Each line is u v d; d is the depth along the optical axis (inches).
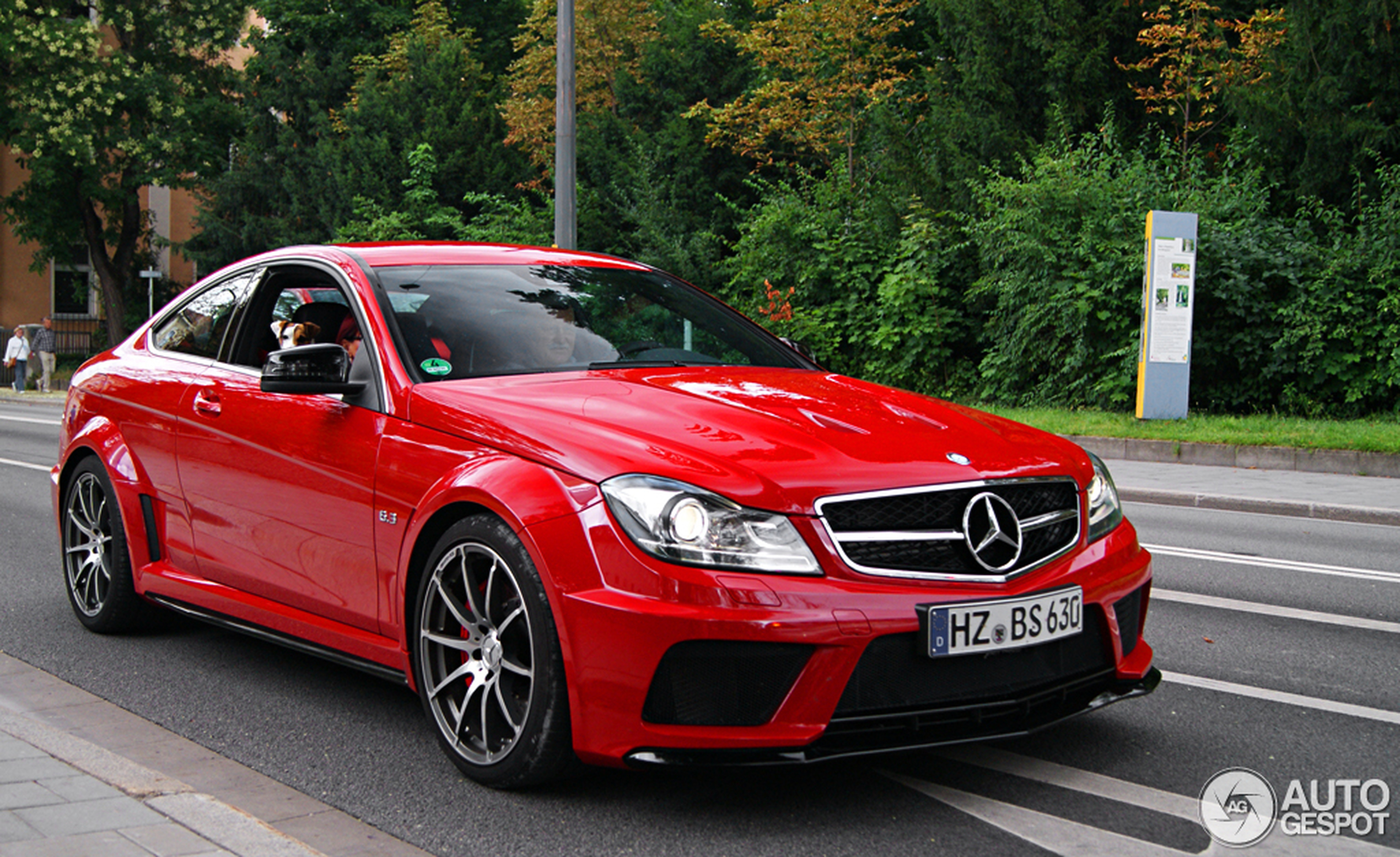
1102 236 689.6
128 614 209.2
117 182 1364.4
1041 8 788.6
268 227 1251.8
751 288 887.1
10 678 184.1
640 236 1019.3
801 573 120.8
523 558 129.6
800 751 119.5
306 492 162.7
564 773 131.0
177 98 1327.5
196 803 122.1
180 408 191.9
